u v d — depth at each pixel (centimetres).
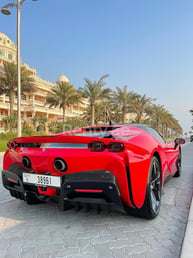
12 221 251
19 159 256
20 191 256
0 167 680
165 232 217
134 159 213
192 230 203
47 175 230
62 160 221
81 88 2717
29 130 2655
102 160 206
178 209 280
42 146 241
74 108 6556
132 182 208
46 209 289
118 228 228
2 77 2448
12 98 2569
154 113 4541
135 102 3158
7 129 2483
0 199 337
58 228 231
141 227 230
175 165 411
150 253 180
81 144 218
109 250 186
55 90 3152
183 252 169
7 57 5272
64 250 188
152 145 258
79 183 208
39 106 4853
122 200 213
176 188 379
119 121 4738
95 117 4659
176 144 426
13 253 185
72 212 276
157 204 259
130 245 193
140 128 318
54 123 3712
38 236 214
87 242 200
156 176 262
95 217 259
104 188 203
